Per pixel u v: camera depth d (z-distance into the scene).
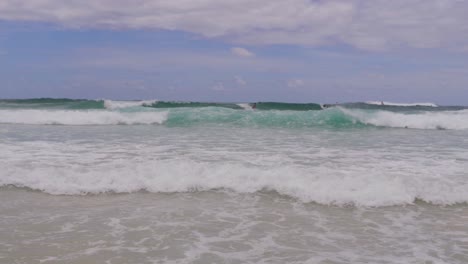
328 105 30.86
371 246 4.79
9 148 10.50
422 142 12.84
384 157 9.73
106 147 10.90
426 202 6.48
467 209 6.22
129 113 19.62
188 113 19.42
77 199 6.51
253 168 7.88
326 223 5.55
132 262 4.25
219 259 4.35
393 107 31.97
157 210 5.99
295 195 6.66
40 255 4.39
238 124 18.17
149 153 9.90
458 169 8.31
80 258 4.32
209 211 5.97
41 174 7.36
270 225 5.43
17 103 29.50
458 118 18.47
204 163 8.09
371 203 6.33
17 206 6.12
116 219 5.58
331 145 11.78
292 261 4.33
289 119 18.66
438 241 4.97
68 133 14.42
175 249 4.61
